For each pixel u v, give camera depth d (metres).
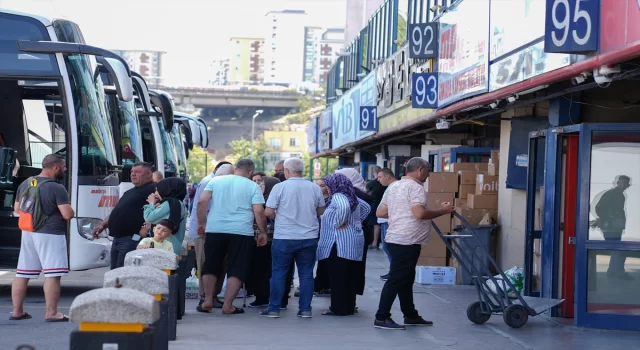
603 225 9.53
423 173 9.60
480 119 15.51
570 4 8.34
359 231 10.66
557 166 10.45
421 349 8.41
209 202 11.05
